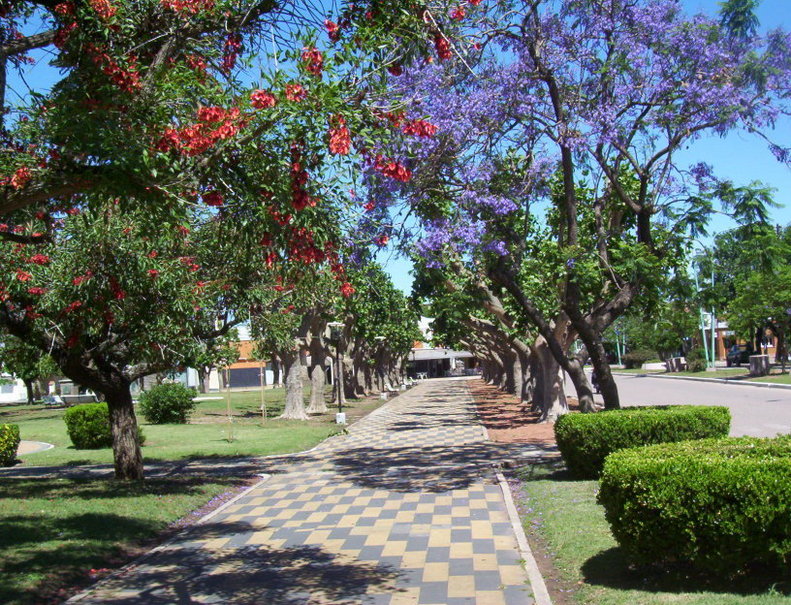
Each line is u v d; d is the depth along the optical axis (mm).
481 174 11586
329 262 6746
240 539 8758
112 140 5301
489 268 12641
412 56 7164
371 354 48969
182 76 5855
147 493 11469
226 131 5461
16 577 6695
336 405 38281
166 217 5676
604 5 11469
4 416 40000
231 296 12016
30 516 9219
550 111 11977
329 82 5449
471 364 112625
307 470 14844
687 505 5523
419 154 10961
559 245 12961
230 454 18109
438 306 18766
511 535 8242
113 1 6082
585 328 12133
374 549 7953
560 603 5816
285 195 5562
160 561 7793
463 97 11188
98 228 9500
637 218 12164
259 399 49281
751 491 5336
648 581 5883
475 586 6426
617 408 12070
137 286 10125
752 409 21328
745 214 11211
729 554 5410
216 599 6379
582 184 15281
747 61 10859
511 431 20688
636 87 11438
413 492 11375
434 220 11852
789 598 4996
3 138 6566
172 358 12406
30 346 12422
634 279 12070
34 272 10117
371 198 10758
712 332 53844
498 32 11172
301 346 29156
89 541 8172
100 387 12727
